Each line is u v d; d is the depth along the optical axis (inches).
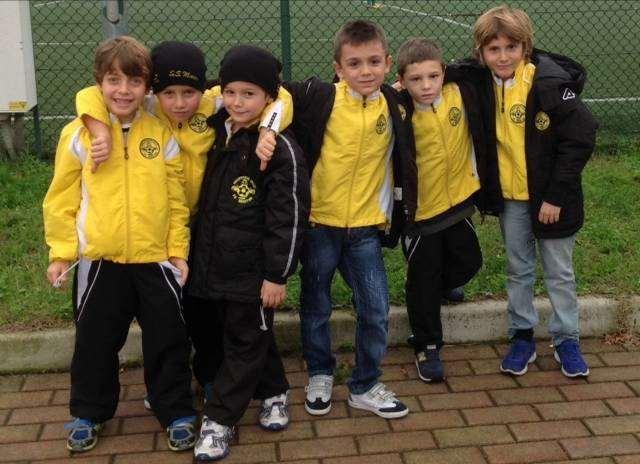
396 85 154.7
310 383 154.6
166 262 137.7
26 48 264.8
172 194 137.3
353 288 148.9
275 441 145.4
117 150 133.4
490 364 169.9
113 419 152.2
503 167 157.8
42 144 292.0
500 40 149.9
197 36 569.9
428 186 155.4
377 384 153.5
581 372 162.7
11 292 181.6
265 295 134.4
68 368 167.9
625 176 253.1
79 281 139.0
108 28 180.9
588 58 493.7
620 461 139.2
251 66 130.2
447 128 152.6
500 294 183.5
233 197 134.3
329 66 474.3
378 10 638.5
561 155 151.9
